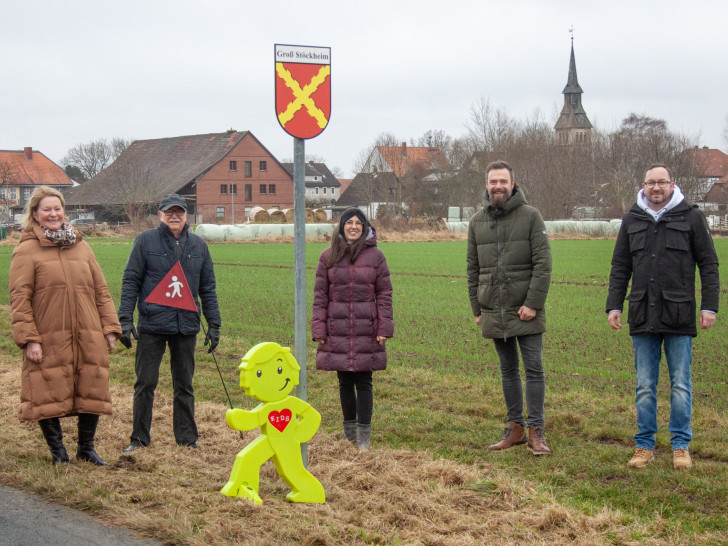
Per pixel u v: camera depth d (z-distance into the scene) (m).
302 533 4.52
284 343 13.00
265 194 92.81
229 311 17.34
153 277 6.75
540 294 6.73
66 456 6.21
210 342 7.00
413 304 18.45
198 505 4.96
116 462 6.17
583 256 37.56
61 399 6.05
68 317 6.12
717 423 7.44
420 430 7.42
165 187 89.50
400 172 80.31
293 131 5.19
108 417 7.70
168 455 6.29
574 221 62.28
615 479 5.95
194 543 4.38
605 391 9.08
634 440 6.58
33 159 110.94
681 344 6.28
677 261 6.27
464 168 73.88
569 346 12.38
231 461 6.24
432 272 28.64
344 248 6.84
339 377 7.07
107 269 29.70
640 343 6.41
